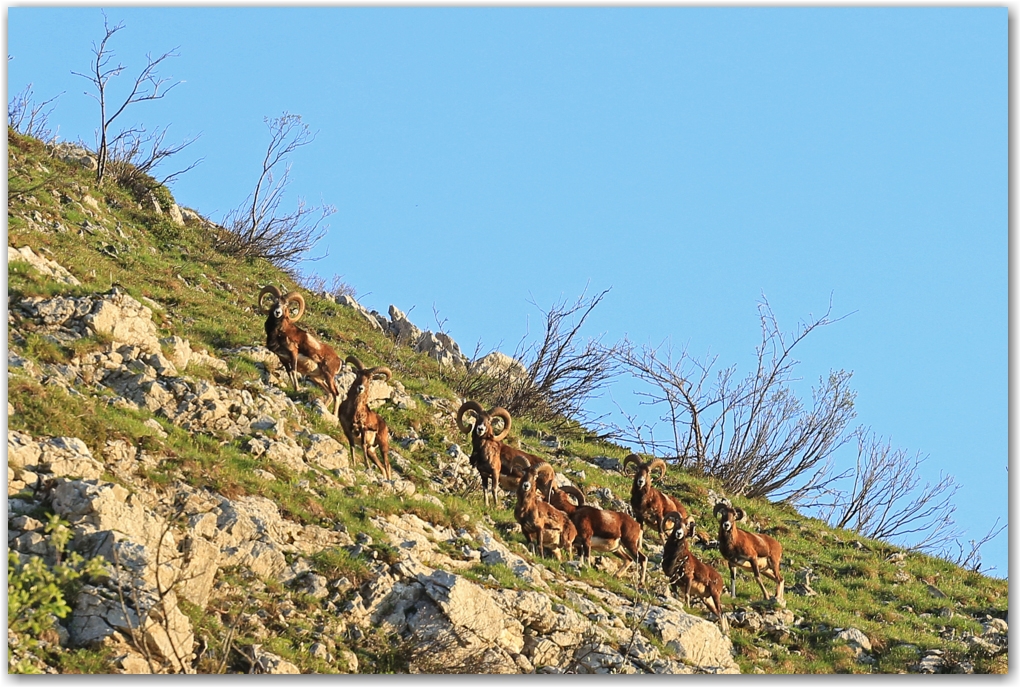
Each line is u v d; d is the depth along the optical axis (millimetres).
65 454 70500
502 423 132875
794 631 94438
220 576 69125
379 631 71188
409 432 110875
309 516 78688
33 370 84312
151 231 150250
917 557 128000
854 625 97688
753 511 129875
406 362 143875
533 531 90812
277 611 68500
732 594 97812
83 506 64875
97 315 93250
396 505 86500
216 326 114312
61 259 111875
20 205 127062
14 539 62500
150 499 72312
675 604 90750
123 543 63031
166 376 91125
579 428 145000
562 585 85938
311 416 100125
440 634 71625
